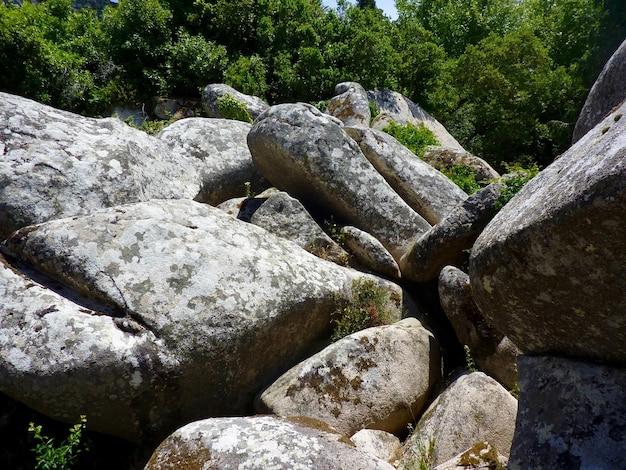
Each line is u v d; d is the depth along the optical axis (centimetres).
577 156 209
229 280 362
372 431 334
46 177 396
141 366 312
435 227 471
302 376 356
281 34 1484
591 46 1664
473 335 395
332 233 557
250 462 229
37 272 340
